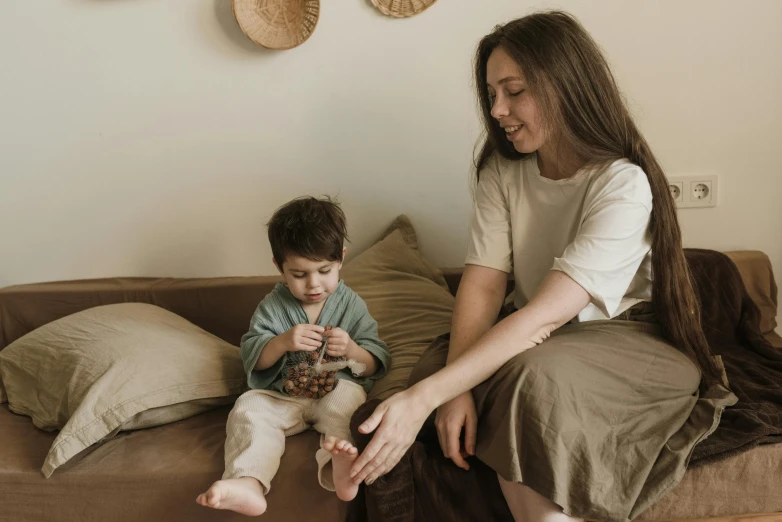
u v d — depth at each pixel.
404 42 1.97
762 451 1.32
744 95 2.01
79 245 2.09
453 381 1.25
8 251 2.10
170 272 2.11
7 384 1.76
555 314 1.27
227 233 2.08
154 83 2.00
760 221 2.09
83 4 1.95
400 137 2.03
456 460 1.29
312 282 1.54
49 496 1.41
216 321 1.98
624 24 1.97
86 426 1.46
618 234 1.30
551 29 1.36
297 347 1.48
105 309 1.83
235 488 1.26
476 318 1.47
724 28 1.97
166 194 2.06
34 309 1.99
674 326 1.39
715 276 1.88
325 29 1.97
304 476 1.38
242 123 2.02
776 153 2.05
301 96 2.00
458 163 2.05
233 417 1.46
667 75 2.00
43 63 1.98
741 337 1.84
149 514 1.39
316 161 2.04
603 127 1.39
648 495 1.22
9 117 2.01
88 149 2.03
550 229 1.48
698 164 2.05
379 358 1.60
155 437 1.52
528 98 1.36
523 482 1.21
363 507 1.43
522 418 1.21
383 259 1.99
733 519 1.34
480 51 1.44
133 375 1.56
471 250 1.55
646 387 1.30
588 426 1.22
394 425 1.21
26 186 2.05
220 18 1.95
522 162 1.52
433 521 1.33
